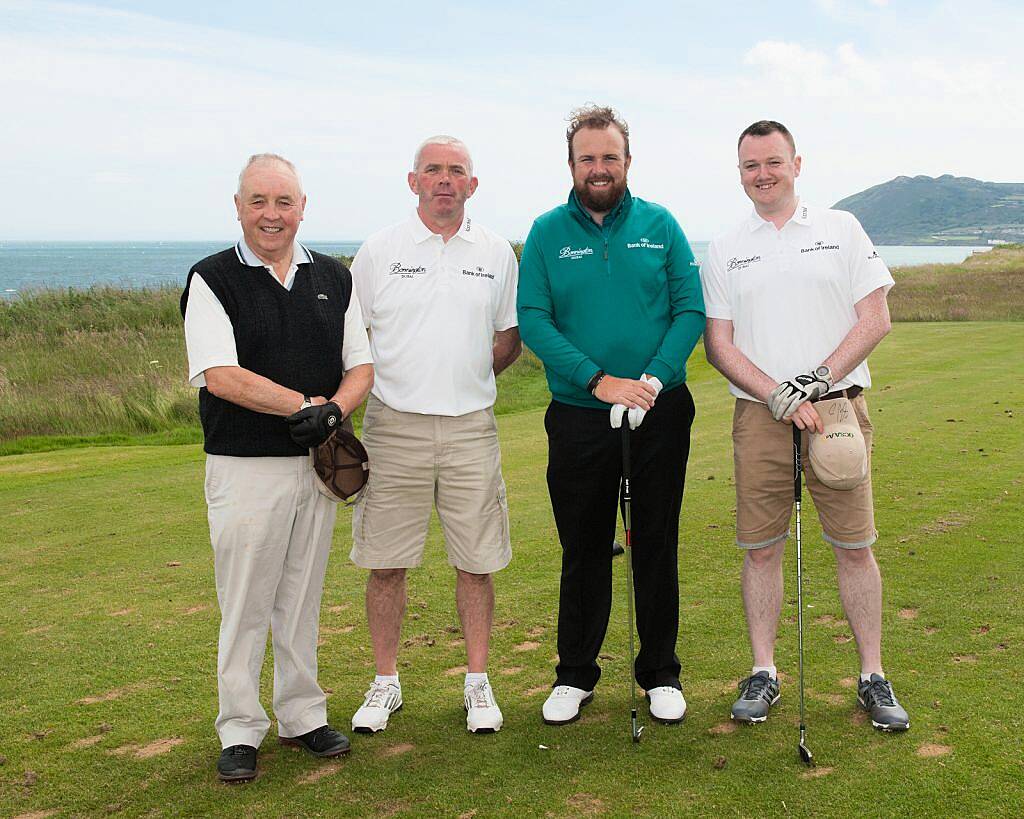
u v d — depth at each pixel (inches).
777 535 147.1
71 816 119.7
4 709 154.0
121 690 161.0
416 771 129.0
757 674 144.5
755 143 140.6
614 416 135.9
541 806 117.8
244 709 131.2
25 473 353.1
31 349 701.9
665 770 126.0
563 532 148.8
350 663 171.0
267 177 128.0
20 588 218.4
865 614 142.0
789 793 118.0
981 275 1547.7
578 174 140.7
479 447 149.6
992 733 130.6
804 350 142.1
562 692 145.5
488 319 150.6
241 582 131.3
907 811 112.5
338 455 133.3
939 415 386.3
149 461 373.4
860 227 143.6
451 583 212.1
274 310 131.9
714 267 148.5
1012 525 231.9
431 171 142.6
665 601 147.1
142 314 855.1
